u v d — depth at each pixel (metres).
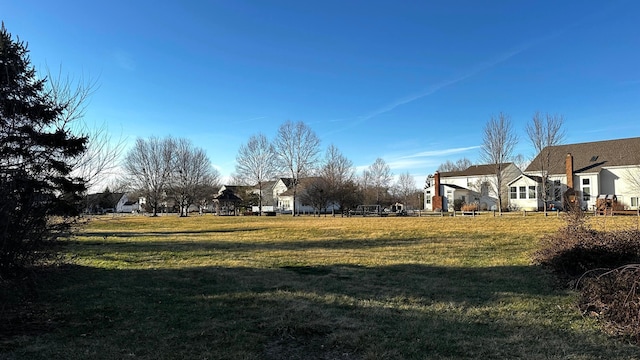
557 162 47.81
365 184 67.88
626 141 45.16
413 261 10.75
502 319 5.50
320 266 10.16
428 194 61.84
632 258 7.30
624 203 42.31
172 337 4.80
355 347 4.48
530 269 9.12
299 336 4.87
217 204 70.81
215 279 8.45
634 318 4.73
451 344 4.54
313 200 52.50
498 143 38.84
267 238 18.66
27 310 6.00
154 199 63.41
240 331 5.02
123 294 7.09
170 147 64.19
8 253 6.31
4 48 7.75
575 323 5.29
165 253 13.10
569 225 9.70
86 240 18.08
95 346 4.50
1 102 6.91
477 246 13.50
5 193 5.91
